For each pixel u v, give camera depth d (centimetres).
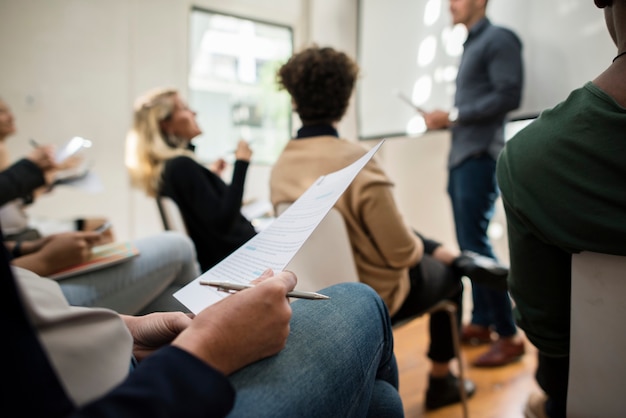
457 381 138
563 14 162
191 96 282
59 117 238
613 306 53
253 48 299
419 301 115
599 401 58
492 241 228
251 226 163
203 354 35
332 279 98
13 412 25
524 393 142
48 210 238
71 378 32
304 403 39
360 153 103
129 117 256
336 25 301
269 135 307
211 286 47
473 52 183
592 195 50
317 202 56
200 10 279
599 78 53
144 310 95
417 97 248
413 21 246
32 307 31
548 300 60
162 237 101
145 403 28
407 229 104
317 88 109
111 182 253
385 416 59
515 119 184
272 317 39
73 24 238
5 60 224
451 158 196
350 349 47
